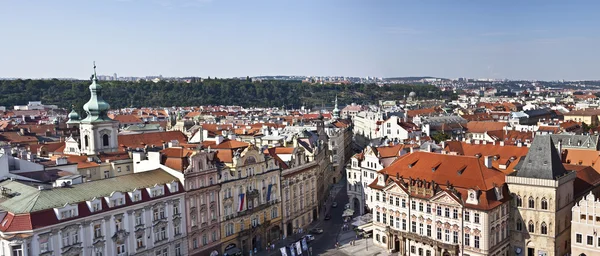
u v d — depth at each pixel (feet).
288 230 556.51
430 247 440.04
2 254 334.24
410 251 459.73
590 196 383.86
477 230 405.59
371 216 556.51
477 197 406.21
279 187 539.29
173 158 450.71
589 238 385.70
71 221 352.08
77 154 596.70
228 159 488.85
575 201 435.12
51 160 530.27
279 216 540.93
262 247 514.68
